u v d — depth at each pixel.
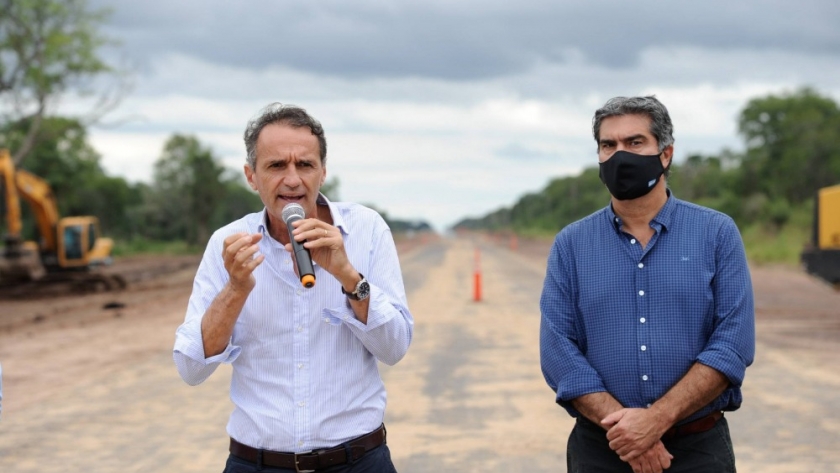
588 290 3.44
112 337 15.40
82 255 29.89
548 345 3.47
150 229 77.31
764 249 38.59
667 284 3.35
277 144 3.13
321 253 3.03
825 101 75.50
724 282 3.33
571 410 3.51
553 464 6.80
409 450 7.27
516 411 8.71
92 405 9.30
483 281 29.33
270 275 3.21
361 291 3.08
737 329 3.28
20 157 37.50
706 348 3.30
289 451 3.20
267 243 3.24
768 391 9.59
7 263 26.66
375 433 3.30
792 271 31.36
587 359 3.46
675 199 3.49
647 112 3.37
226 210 83.88
